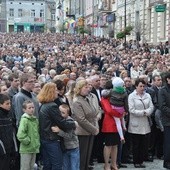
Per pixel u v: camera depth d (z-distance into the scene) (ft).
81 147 30.27
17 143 28.48
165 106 32.76
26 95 28.96
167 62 66.64
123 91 32.71
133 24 156.66
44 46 151.94
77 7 340.59
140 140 34.53
